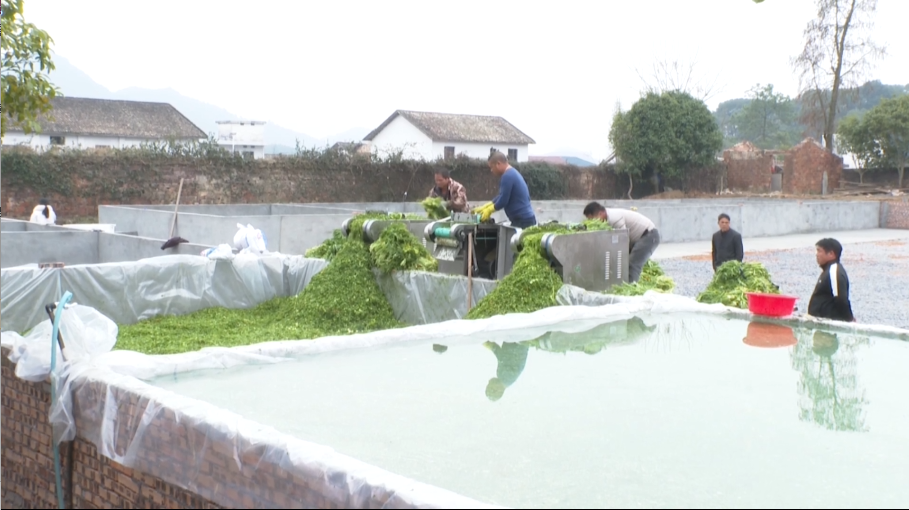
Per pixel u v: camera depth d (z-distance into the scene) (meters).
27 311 8.00
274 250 14.34
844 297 7.50
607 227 8.73
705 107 41.62
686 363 5.95
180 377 5.17
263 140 58.94
